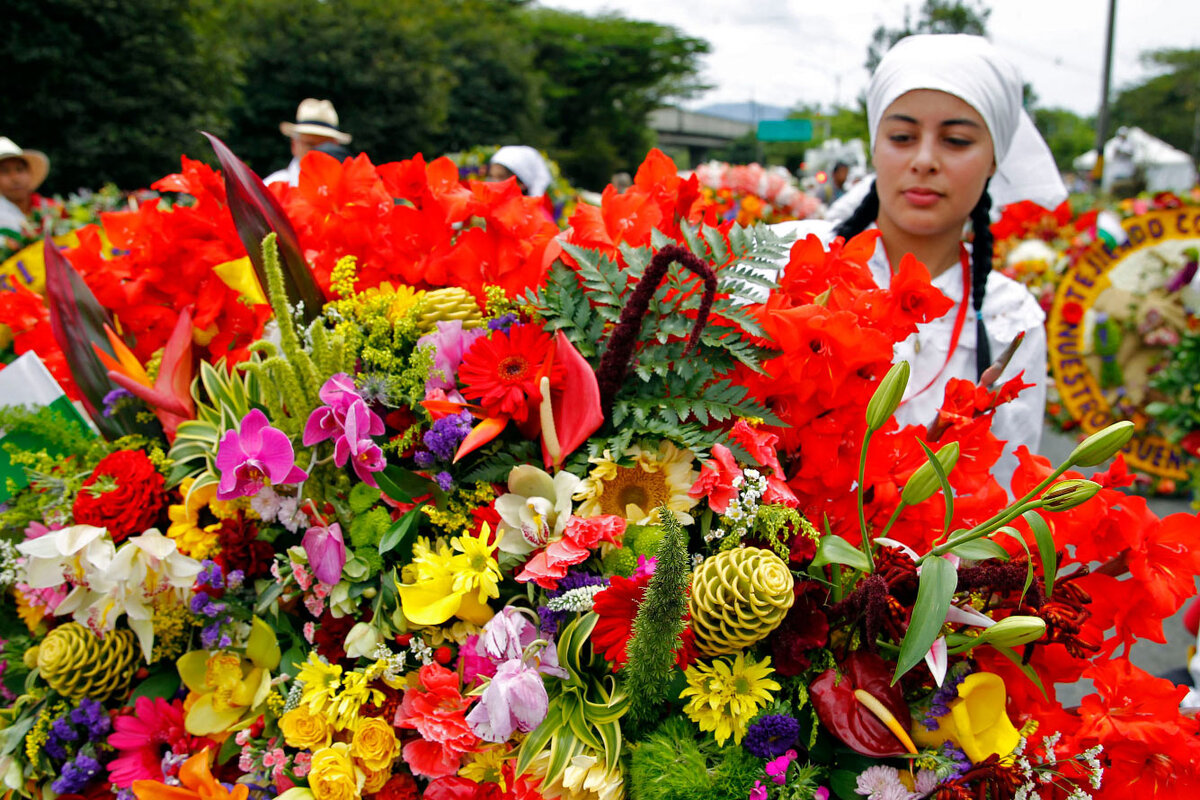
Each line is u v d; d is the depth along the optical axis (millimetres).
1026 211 4926
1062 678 1078
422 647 1063
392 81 18453
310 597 1111
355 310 1260
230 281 1329
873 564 988
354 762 1054
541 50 36312
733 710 968
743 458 1077
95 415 1324
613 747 992
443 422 1060
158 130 13586
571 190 8477
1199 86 43781
